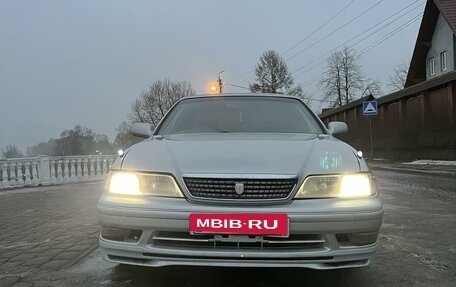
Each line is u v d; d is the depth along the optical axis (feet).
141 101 268.00
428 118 59.77
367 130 84.07
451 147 53.57
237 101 16.99
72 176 47.16
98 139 295.48
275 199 10.70
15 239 18.70
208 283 12.59
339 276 13.23
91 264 14.66
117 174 11.73
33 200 32.48
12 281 13.07
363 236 10.96
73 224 21.95
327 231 10.59
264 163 11.12
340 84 215.31
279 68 257.75
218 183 10.79
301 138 13.70
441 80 54.85
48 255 15.92
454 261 14.82
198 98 17.47
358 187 11.24
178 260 10.73
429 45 100.73
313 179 11.00
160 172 11.23
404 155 67.21
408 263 14.57
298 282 12.70
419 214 23.21
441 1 89.71
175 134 14.98
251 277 13.07
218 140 13.02
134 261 11.11
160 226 10.70
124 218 11.00
